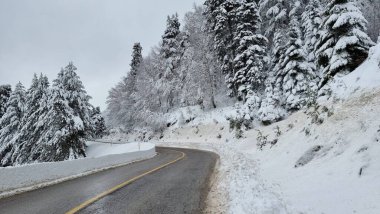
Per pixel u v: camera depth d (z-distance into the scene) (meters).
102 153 46.97
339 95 12.12
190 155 25.27
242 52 40.34
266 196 6.79
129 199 8.16
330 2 17.06
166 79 61.75
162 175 12.98
